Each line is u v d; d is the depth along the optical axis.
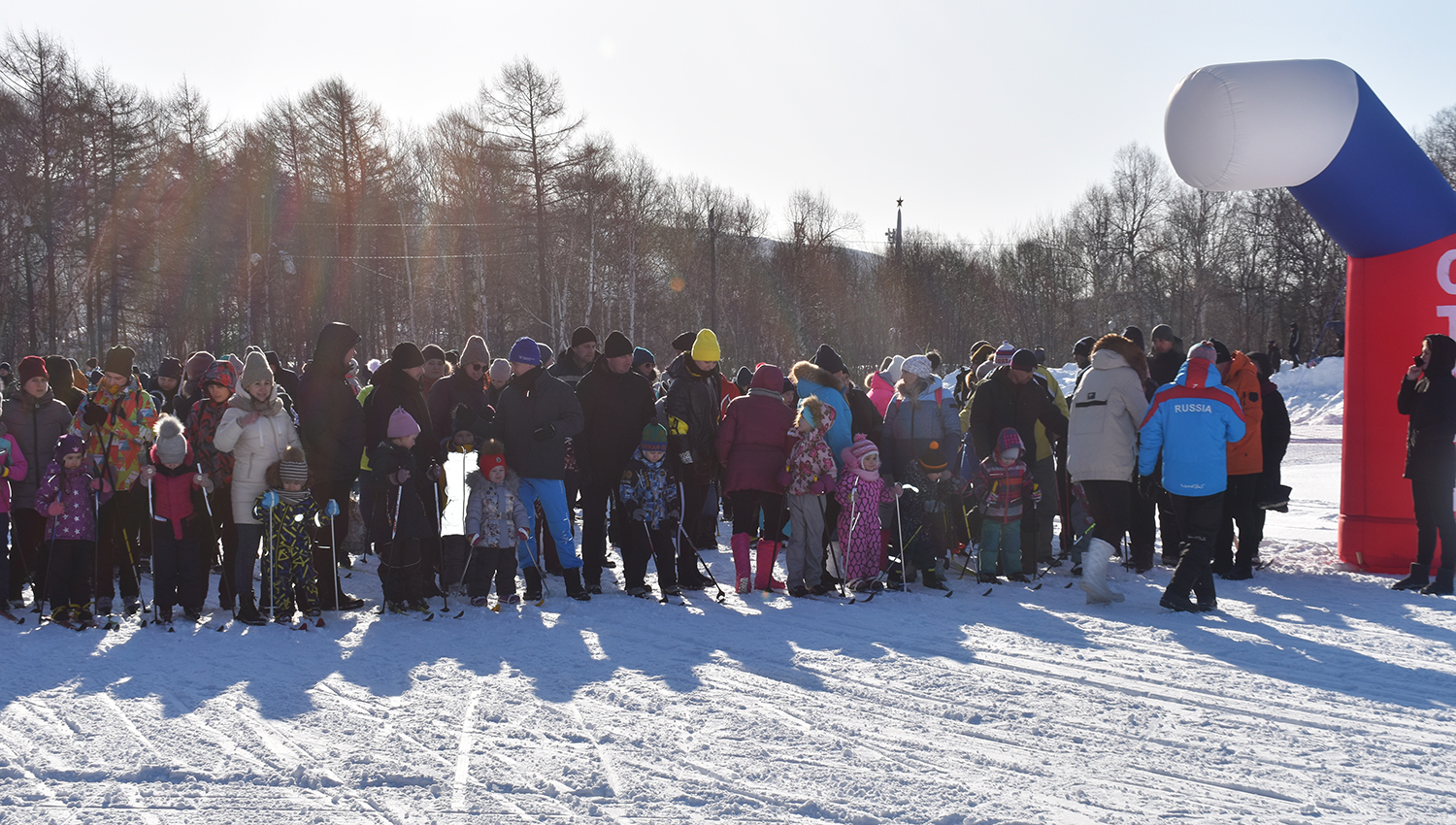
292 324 47.41
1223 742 4.46
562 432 7.76
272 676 5.64
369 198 47.38
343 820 3.63
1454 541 7.76
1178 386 7.30
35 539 7.41
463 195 46.34
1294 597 7.72
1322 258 55.28
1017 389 8.72
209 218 45.09
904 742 4.47
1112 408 7.65
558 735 4.57
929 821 3.60
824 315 64.31
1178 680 5.42
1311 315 54.97
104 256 41.62
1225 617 7.00
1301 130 8.05
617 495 8.20
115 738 4.55
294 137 46.03
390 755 4.31
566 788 3.92
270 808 3.75
